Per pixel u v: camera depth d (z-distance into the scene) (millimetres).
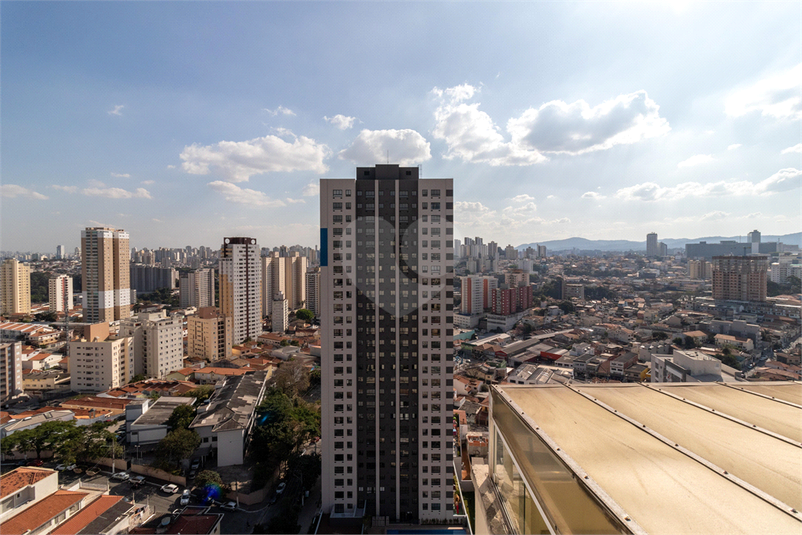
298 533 60094
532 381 119750
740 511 8523
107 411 99375
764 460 11078
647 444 11930
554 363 154000
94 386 123188
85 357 123250
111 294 186375
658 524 7977
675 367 89125
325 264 61281
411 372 61219
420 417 60688
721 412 15172
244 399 95875
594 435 12578
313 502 68438
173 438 75250
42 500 50188
